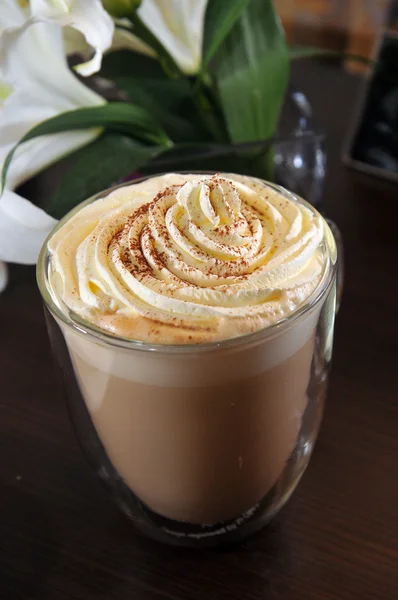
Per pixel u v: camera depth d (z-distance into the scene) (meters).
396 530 0.28
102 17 0.27
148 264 0.24
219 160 0.34
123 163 0.32
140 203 0.26
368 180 0.45
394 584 0.27
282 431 0.26
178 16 0.33
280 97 0.35
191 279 0.23
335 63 0.57
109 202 0.26
